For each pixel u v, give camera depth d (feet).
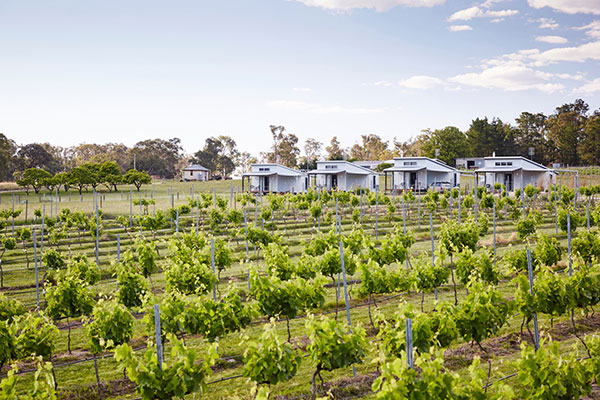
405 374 18.79
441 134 307.37
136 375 21.67
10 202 175.32
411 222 110.83
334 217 116.57
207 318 30.60
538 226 98.32
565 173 230.27
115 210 138.92
